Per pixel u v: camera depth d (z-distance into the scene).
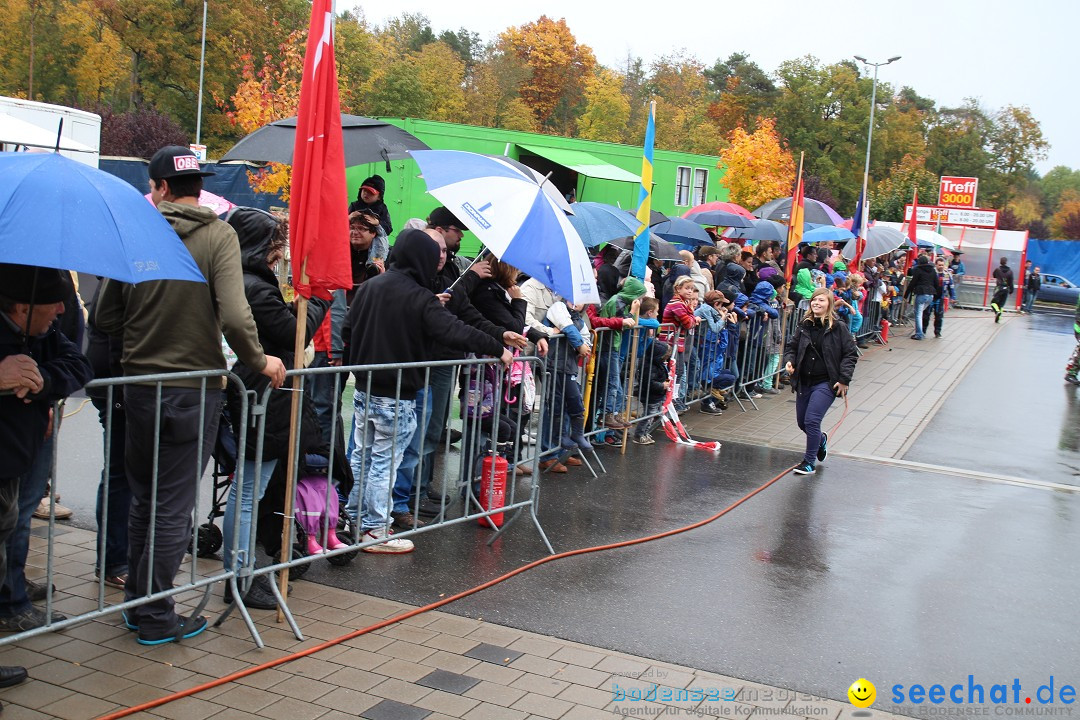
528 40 76.31
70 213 3.22
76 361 3.77
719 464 8.91
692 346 10.70
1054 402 14.59
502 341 6.23
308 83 4.44
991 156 85.50
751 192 33.81
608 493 7.54
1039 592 5.99
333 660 4.27
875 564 6.32
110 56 45.47
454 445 8.46
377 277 5.73
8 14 44.41
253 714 3.72
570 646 4.62
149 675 3.97
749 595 5.55
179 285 4.08
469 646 4.53
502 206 5.82
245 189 20.42
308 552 5.21
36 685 3.80
